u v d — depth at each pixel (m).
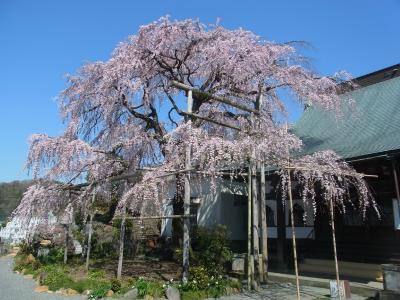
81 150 9.59
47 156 9.73
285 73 9.89
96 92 10.24
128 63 9.78
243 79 9.96
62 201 11.20
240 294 7.79
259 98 10.09
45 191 10.45
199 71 10.69
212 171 7.80
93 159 9.77
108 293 7.32
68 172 9.70
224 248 10.20
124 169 10.64
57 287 8.20
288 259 11.02
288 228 11.39
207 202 13.52
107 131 10.77
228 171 8.77
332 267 9.99
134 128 10.66
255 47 9.93
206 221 13.41
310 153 9.62
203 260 9.64
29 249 14.19
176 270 9.90
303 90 9.94
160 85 11.10
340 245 9.97
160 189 8.72
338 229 10.07
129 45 10.24
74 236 13.66
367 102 11.64
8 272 12.08
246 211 13.62
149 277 9.02
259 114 9.72
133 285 7.53
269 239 11.99
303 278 9.23
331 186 7.99
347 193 9.02
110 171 10.41
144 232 14.37
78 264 11.53
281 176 8.87
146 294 7.18
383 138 8.91
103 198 11.43
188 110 8.38
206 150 7.82
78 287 7.93
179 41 10.38
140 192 8.30
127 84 9.78
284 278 9.58
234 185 13.14
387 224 9.07
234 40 9.90
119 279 8.23
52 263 11.79
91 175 10.06
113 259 12.52
